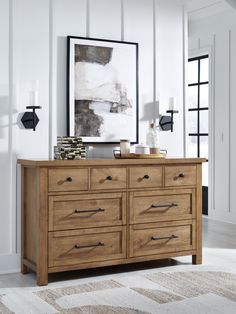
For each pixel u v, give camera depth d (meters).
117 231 3.71
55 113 4.04
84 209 3.59
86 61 4.12
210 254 4.39
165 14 4.54
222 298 3.14
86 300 3.11
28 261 3.68
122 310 2.93
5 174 3.83
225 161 6.14
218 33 6.18
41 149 3.97
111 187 3.68
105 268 3.92
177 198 3.96
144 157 3.92
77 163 3.52
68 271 3.83
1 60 3.81
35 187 3.55
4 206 3.83
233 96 6.00
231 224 5.96
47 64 3.99
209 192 6.40
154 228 3.86
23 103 3.90
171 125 4.51
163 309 2.95
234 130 6.00
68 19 4.08
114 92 4.25
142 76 4.43
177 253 3.95
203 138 6.71
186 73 4.65
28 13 3.90
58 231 3.49
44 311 2.91
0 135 3.81
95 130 4.17
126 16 4.33
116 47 4.25
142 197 3.81
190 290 3.31
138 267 3.95
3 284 3.48
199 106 6.74
